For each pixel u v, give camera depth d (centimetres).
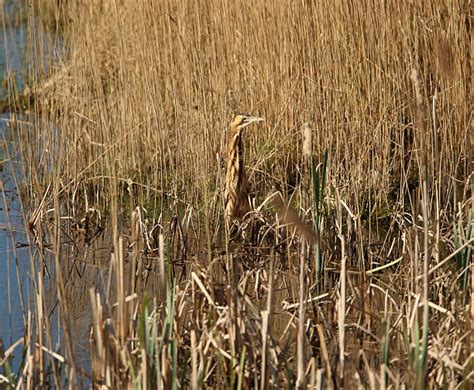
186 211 1143
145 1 1343
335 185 1058
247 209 1158
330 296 890
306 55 1311
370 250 1023
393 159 1230
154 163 1330
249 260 1073
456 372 656
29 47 1242
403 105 1251
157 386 623
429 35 1300
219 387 667
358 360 712
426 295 626
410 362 648
